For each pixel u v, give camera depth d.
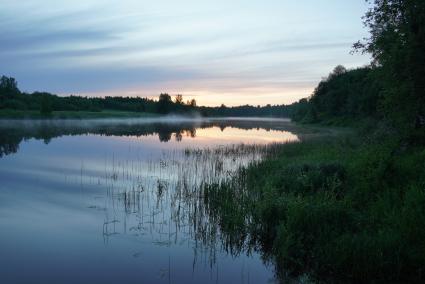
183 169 19.55
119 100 189.38
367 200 11.01
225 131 62.53
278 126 88.44
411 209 9.00
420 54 16.30
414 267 7.50
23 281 7.45
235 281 7.57
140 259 8.55
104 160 23.67
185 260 8.55
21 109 108.75
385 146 17.22
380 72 19.31
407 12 17.11
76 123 87.94
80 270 7.96
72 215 11.87
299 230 8.92
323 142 32.12
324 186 12.34
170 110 182.50
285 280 7.62
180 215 11.77
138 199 13.30
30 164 22.09
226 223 10.30
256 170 17.64
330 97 87.88
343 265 7.67
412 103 16.89
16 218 11.59
